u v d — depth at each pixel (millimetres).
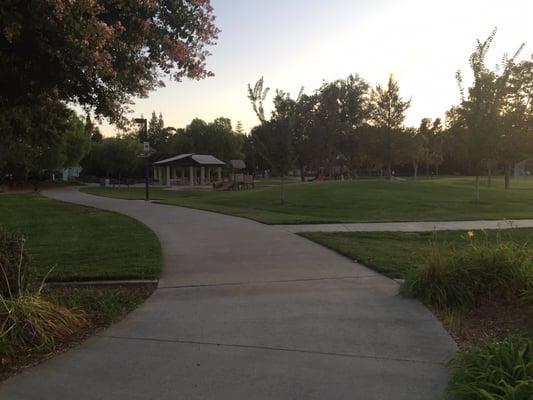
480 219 15680
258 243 11281
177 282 7719
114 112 8953
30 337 5016
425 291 6453
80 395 4062
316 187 28406
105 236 13180
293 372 4410
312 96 59562
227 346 5047
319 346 5008
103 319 5910
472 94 21141
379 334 5312
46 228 15805
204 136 89625
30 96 7281
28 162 36375
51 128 9750
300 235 12391
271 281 7688
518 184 42656
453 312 5891
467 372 3932
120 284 7648
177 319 5922
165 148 111375
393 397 3930
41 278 7859
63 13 5203
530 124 29828
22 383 4289
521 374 3773
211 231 13461
